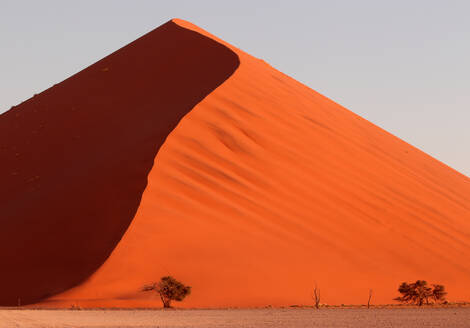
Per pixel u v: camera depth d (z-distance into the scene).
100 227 60.06
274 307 54.41
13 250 60.56
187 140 70.75
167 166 66.25
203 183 66.44
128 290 54.00
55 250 59.34
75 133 83.94
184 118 73.62
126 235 58.19
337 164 82.69
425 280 68.00
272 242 63.19
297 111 89.75
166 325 37.62
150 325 37.56
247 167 71.81
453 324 38.91
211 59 94.25
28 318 41.34
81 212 62.41
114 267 55.56
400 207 81.00
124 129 79.06
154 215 60.47
